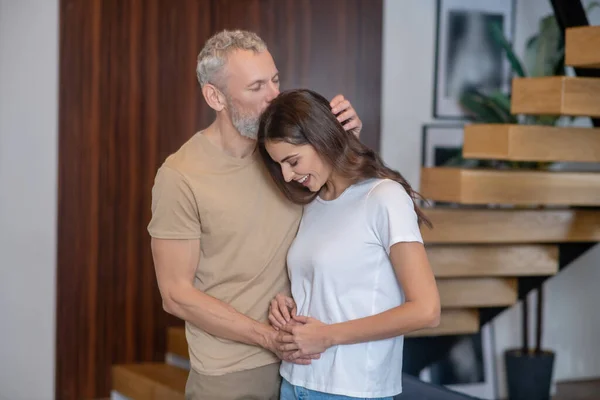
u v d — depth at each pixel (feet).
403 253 6.68
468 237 13.24
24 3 15.44
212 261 7.77
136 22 15.64
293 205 7.80
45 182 15.49
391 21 16.97
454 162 16.90
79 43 15.39
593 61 11.50
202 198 7.54
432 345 15.71
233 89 7.36
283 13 16.21
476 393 17.56
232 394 7.75
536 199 12.75
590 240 13.89
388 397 7.18
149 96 15.78
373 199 6.93
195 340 7.91
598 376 18.98
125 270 15.88
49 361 15.61
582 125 17.97
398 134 17.11
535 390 16.71
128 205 15.83
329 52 16.52
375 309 6.93
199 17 15.90
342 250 6.95
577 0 13.20
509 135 12.03
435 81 17.31
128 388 14.89
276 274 7.85
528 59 17.06
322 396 7.11
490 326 17.80
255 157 7.74
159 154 15.88
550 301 18.58
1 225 15.81
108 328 15.83
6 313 15.89
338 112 7.18
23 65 15.52
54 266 15.51
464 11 17.44
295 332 6.91
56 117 15.38
